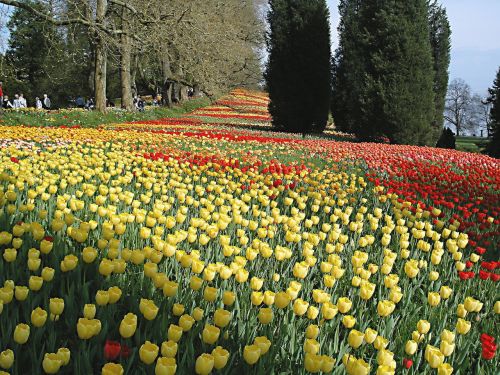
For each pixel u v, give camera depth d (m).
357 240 5.23
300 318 3.03
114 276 3.23
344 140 21.69
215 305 3.11
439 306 3.61
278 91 25.06
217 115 37.19
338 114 31.39
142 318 2.81
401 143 20.08
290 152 12.55
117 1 22.36
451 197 7.64
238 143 13.65
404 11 20.16
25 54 42.69
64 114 20.86
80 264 3.22
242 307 3.13
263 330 2.87
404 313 3.43
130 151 10.68
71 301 2.80
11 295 2.53
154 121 25.62
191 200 5.44
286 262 4.14
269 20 25.59
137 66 40.31
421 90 20.03
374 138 21.20
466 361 2.88
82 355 2.35
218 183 7.93
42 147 9.99
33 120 18.58
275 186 7.31
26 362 2.44
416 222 5.17
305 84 24.75
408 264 3.58
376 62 20.33
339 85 31.22
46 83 43.84
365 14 21.44
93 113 22.86
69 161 8.15
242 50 34.41
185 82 36.66
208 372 2.12
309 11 24.42
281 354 2.69
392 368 2.29
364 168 10.73
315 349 2.33
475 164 13.21
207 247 4.28
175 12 24.98
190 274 3.51
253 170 8.73
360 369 2.18
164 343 2.15
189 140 13.22
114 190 5.25
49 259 3.49
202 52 26.59
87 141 11.26
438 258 4.13
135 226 4.48
